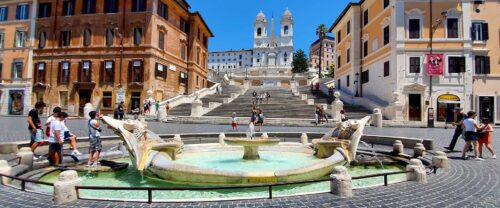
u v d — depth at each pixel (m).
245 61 151.38
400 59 31.27
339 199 6.30
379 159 11.75
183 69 46.81
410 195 6.62
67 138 11.27
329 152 11.70
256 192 7.55
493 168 9.80
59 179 6.19
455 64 30.92
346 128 11.60
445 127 25.53
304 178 8.27
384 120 28.00
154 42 38.56
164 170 8.35
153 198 6.81
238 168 9.67
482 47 32.19
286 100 39.12
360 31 40.94
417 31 31.42
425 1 31.42
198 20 50.53
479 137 11.90
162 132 20.70
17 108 42.09
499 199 6.42
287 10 126.81
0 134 17.19
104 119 9.53
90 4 40.06
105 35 39.34
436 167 9.27
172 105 36.75
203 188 5.86
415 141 14.35
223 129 23.36
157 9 39.34
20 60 41.94
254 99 37.31
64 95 40.25
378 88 35.34
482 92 31.70
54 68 40.62
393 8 31.97
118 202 6.10
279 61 124.44
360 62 40.72
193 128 23.88
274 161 11.23
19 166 8.84
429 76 30.92
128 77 38.25
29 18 42.09
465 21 31.11
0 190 6.91
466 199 6.41
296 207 5.81
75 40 40.16
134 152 9.01
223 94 46.09
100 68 39.09
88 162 10.24
